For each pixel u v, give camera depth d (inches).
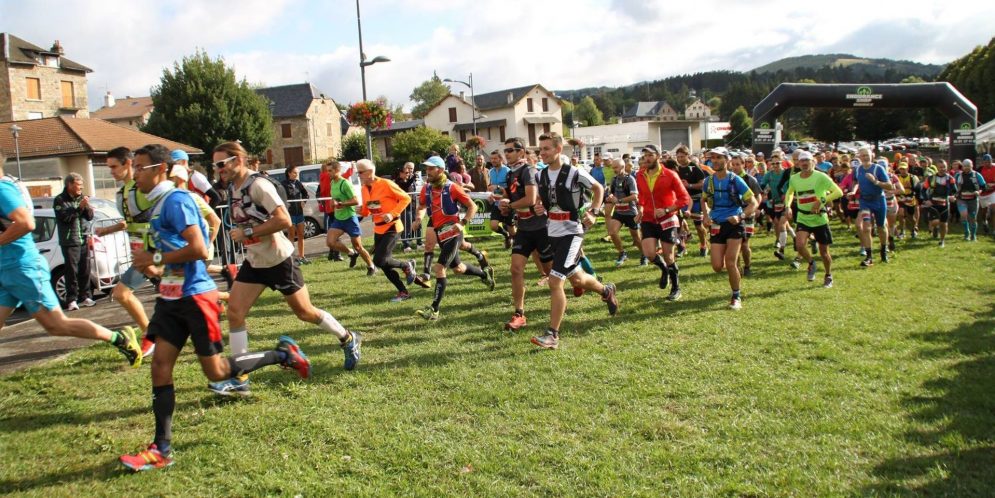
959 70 1987.0
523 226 269.4
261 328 279.1
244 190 191.2
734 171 422.9
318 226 684.7
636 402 185.0
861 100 952.9
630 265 429.7
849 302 309.0
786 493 134.5
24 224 182.2
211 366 163.6
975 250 486.9
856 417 171.6
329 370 217.5
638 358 225.5
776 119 981.8
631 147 2721.5
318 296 350.9
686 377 205.3
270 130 1867.6
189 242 153.8
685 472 144.6
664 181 320.2
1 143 1164.5
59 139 1168.2
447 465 150.6
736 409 179.3
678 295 320.8
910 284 352.2
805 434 162.7
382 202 321.1
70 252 349.1
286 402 190.4
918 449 152.7
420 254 514.3
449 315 296.5
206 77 1738.4
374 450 158.9
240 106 1769.2
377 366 221.0
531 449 157.2
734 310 296.5
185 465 153.3
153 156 157.4
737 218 296.0
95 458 157.6
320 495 138.6
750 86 5108.3
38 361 243.8
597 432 165.6
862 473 142.2
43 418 182.9
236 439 165.9
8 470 151.4
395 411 182.1
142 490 142.6
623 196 418.6
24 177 1152.8
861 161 419.2
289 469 150.3
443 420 176.1
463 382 203.5
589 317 286.7
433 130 2231.8
